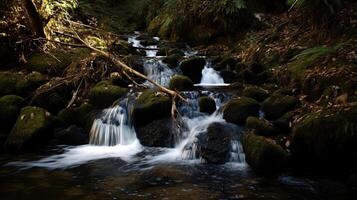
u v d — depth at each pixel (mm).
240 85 8008
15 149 6363
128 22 14102
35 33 8727
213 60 9289
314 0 7422
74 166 5719
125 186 4922
